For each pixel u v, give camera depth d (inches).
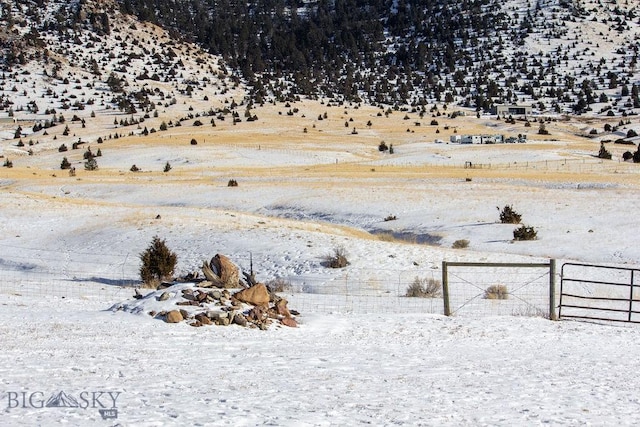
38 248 1483.8
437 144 5270.7
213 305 629.6
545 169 3415.4
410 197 2174.0
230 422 288.0
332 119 7637.8
